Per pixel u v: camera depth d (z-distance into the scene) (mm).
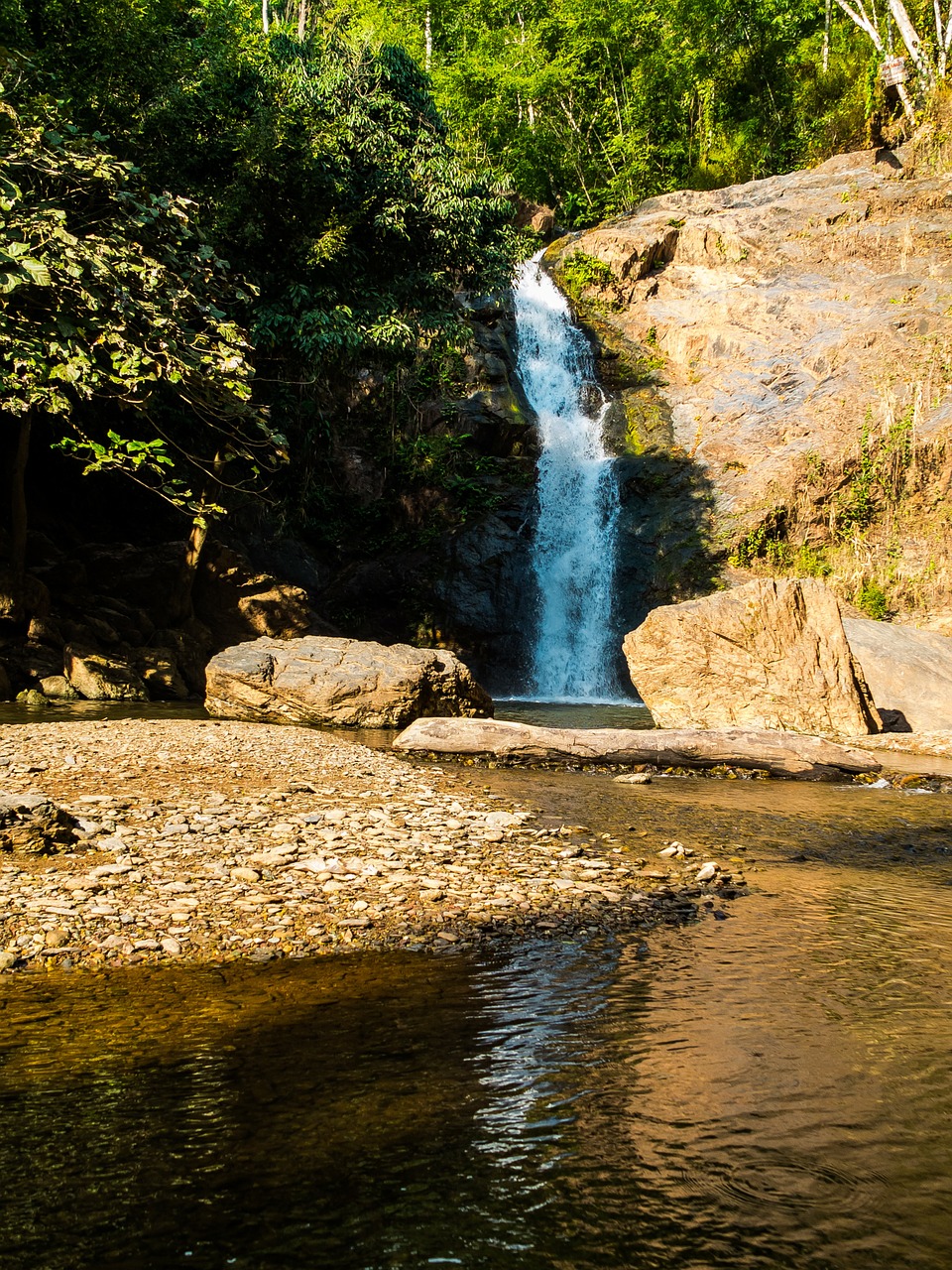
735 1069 3574
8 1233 2482
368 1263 2398
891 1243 2533
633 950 5008
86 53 20641
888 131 34281
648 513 28656
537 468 30703
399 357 23516
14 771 9031
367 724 15672
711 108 45125
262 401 23594
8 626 19438
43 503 24234
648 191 44844
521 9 49000
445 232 22828
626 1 45875
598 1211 2645
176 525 25953
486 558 28406
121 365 6234
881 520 27047
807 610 15008
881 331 29094
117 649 20422
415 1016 4023
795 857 7367
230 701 15922
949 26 34281
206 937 4977
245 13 38406
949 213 31328
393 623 28547
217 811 7840
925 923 5625
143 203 6902
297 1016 3998
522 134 45844
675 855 7246
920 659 16469
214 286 7262
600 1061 3615
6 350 6078
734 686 15070
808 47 44750
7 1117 3086
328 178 20875
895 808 9617
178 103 20266
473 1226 2572
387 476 30969
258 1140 2979
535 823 8289
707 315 32844
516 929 5301
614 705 23000
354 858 6562
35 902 5305
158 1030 3822
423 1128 3078
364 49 23891
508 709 21000
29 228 5875
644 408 31453
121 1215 2578
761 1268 2414
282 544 28656
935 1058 3699
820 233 32844
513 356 33250
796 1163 2926
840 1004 4258
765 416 29469
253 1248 2451
